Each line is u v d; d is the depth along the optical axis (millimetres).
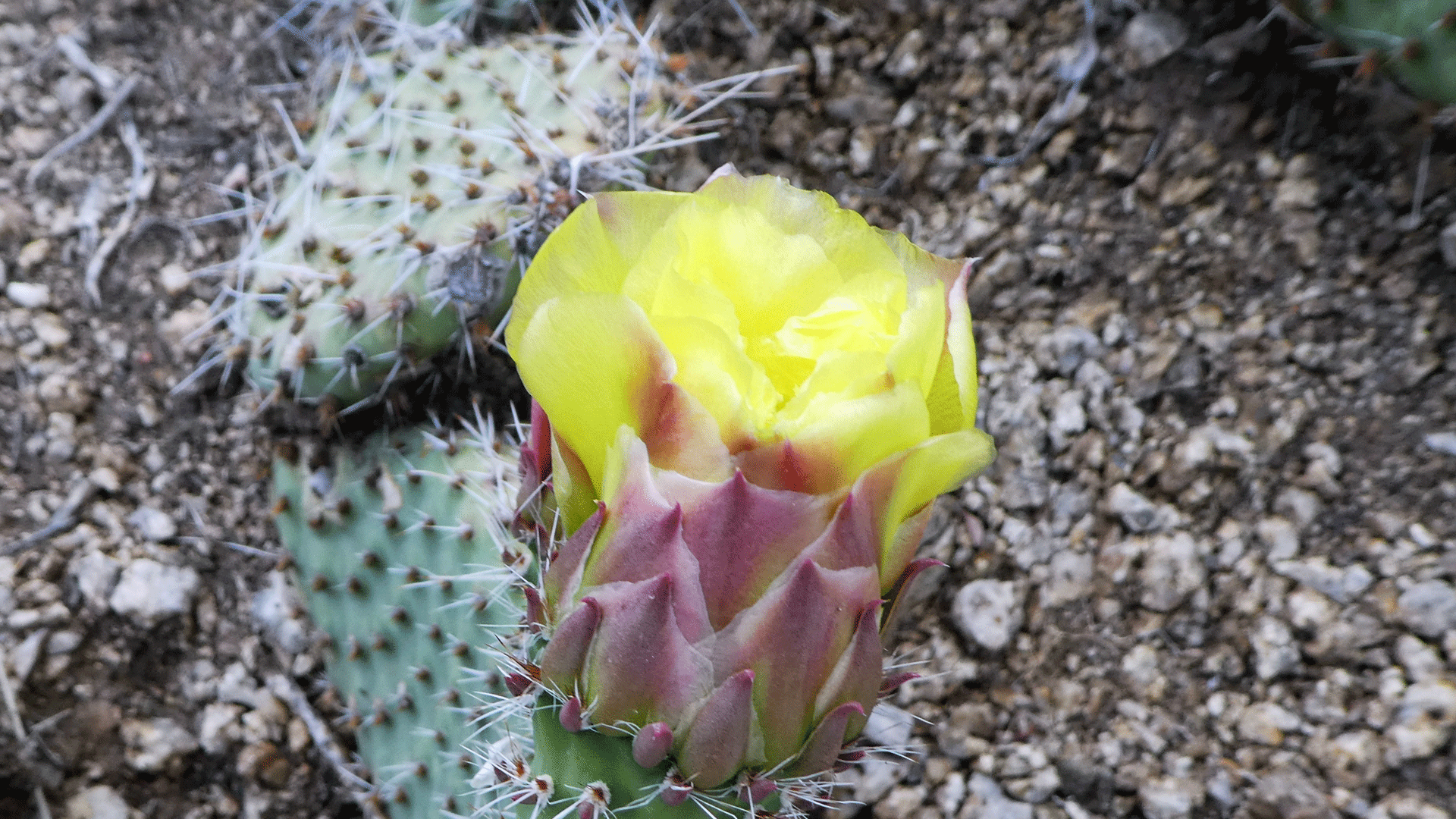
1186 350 445
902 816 424
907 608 440
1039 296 465
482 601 390
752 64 504
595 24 470
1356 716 410
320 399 422
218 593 437
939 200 490
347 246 417
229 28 520
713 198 324
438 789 406
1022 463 446
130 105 498
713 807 325
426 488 409
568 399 317
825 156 498
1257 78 457
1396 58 407
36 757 408
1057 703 427
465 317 412
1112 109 472
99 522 435
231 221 486
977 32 493
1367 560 421
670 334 305
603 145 419
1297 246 445
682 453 309
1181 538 432
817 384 305
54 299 459
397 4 484
